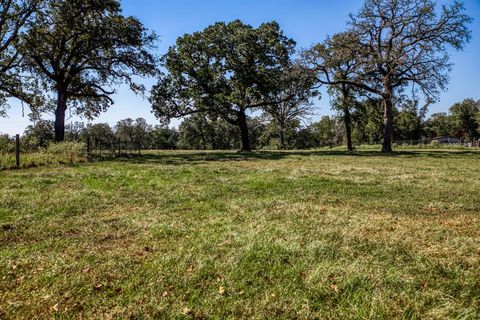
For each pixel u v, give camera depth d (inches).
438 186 377.4
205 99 1364.4
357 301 121.3
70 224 222.4
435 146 1850.4
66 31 1150.3
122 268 150.6
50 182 402.9
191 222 227.3
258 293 128.3
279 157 964.6
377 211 259.8
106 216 244.4
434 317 111.7
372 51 1244.5
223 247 175.5
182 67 1407.5
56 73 1218.6
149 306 119.6
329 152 1311.5
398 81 1254.3
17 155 586.2
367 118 1791.3
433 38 1138.0
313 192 342.6
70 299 125.1
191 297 125.9
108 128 4062.5
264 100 1467.8
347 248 170.4
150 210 262.7
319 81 1272.1
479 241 182.2
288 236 191.9
